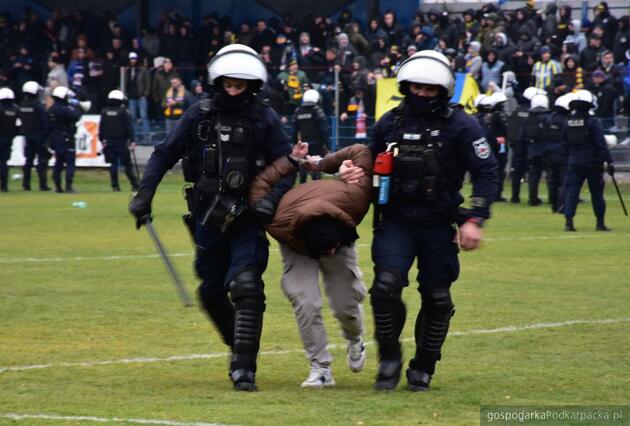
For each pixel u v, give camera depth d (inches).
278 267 1389.0
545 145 2247.8
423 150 701.9
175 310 1058.1
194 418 630.5
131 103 3026.6
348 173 713.0
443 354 848.3
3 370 784.9
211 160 719.1
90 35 3304.6
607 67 2640.3
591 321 995.3
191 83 3093.0
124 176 3139.8
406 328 969.5
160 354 851.4
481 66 2736.2
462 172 716.0
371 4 3157.0
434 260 713.0
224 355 845.8
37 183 3004.4
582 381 748.6
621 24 2687.0
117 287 1208.8
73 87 3127.5
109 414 642.2
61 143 2669.8
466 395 703.1
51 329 959.0
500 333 935.7
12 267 1371.8
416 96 705.0
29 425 615.2
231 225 719.1
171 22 3149.6
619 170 2630.4
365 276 1306.6
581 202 2432.3
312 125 2425.0
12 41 3336.6
